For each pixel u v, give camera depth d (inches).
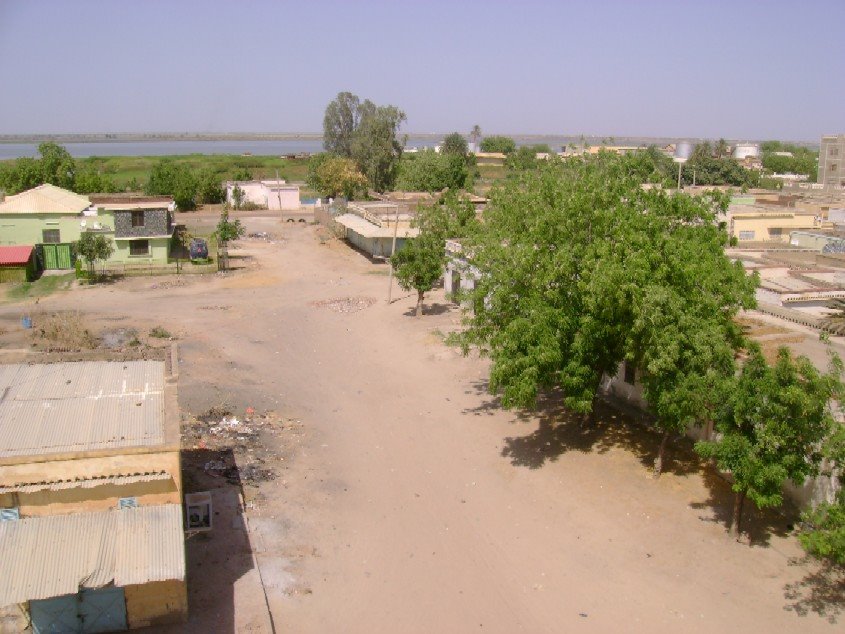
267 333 1433.3
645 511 769.6
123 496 589.6
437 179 3388.3
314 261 2180.1
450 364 1247.5
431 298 1710.1
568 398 827.4
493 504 800.9
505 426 991.6
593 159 1126.4
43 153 3304.6
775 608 616.4
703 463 864.9
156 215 1987.0
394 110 3905.0
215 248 2207.2
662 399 733.9
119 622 570.9
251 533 725.3
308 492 816.9
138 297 1702.8
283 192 3501.5
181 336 1387.8
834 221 2229.3
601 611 623.8
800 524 726.5
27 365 741.3
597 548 712.4
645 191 932.0
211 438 933.2
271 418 1018.7
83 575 511.2
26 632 557.0
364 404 1084.5
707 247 839.7
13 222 1959.9
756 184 3624.5
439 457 912.3
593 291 756.6
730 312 803.4
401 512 786.2
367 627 603.2
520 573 680.4
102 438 600.4
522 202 1026.7
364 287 1835.6
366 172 3860.7
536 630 602.9
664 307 735.1
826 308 1250.0
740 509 709.9
